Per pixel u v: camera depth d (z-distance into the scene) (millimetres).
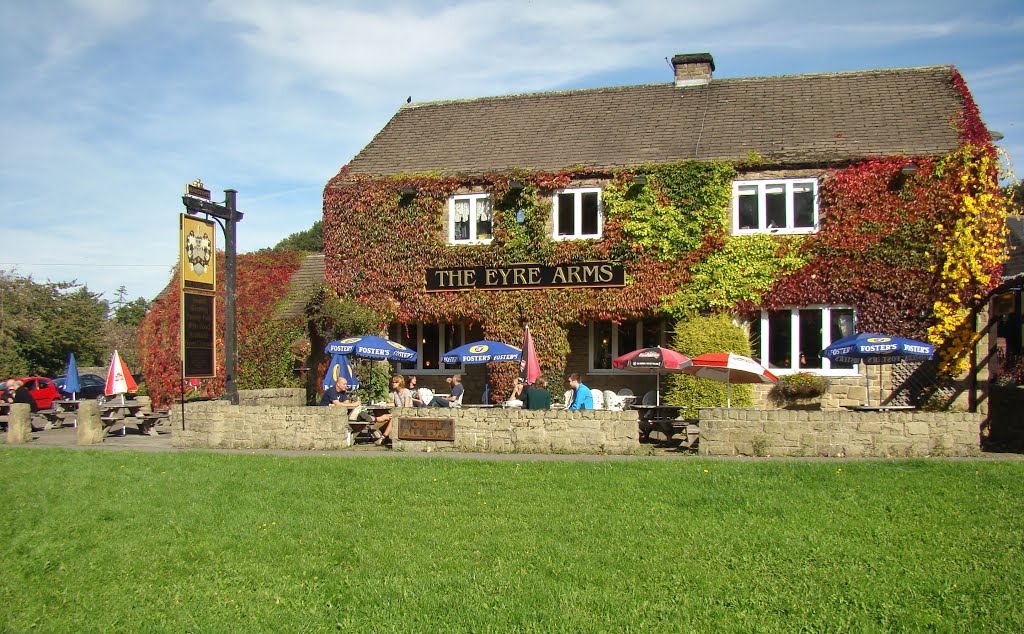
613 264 24250
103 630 7777
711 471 13742
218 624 7793
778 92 26750
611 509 11438
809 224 23109
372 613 7918
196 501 12523
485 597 8195
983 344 21453
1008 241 24562
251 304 29172
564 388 25703
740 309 23203
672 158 24406
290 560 9570
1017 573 8562
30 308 47812
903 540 9719
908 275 21938
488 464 14945
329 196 26906
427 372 27547
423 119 29859
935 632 7250
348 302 26328
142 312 65250
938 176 21922
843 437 15602
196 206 19703
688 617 7629
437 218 25906
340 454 16938
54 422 24984
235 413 18625
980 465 13914
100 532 10961
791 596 8086
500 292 25312
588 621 7562
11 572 9469
